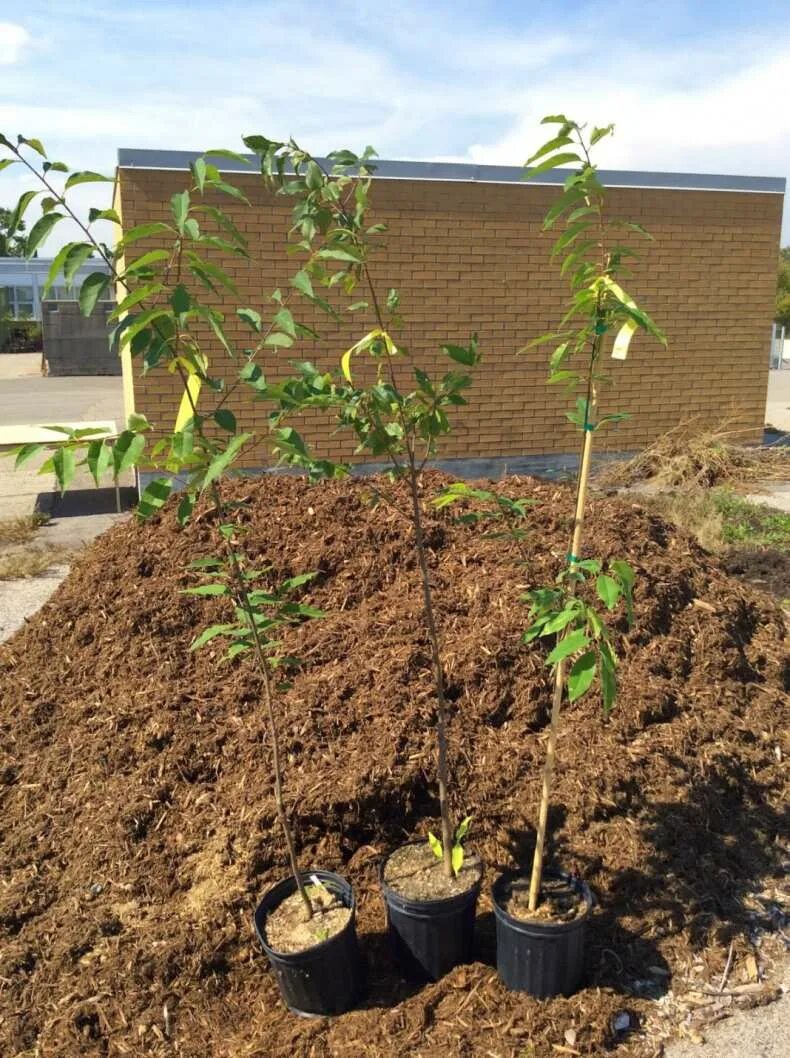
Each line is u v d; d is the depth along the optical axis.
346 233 2.16
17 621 5.88
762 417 10.74
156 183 7.95
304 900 2.49
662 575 4.11
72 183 1.83
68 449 1.73
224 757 3.24
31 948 2.68
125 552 4.54
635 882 2.80
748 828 3.15
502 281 9.23
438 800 3.04
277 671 3.58
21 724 3.72
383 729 3.18
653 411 10.29
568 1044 2.31
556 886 2.58
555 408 9.76
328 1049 2.31
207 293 8.26
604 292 2.07
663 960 2.61
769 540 7.29
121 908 2.79
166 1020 2.45
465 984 2.49
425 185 8.79
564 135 2.07
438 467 9.50
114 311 1.83
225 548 4.35
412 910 2.44
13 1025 2.45
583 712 3.38
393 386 2.20
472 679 3.38
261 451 8.52
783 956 2.66
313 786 2.99
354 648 3.62
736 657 3.88
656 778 3.14
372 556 4.18
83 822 3.14
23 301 42.31
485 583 3.90
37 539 8.11
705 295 10.14
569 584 2.35
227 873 2.82
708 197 9.86
